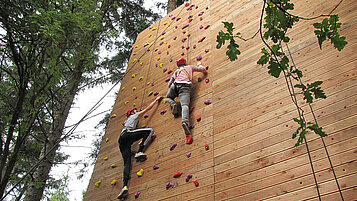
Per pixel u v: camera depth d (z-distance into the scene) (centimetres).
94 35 703
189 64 532
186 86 454
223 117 400
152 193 402
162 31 693
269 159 319
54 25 527
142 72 643
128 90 634
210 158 373
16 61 521
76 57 662
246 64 432
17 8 511
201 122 423
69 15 573
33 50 550
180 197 366
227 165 349
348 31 349
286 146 315
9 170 470
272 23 244
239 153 349
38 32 515
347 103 301
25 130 529
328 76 334
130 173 457
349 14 362
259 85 393
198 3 652
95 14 629
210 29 555
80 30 616
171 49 614
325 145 289
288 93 355
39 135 832
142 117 531
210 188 346
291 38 405
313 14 403
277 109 352
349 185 254
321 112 313
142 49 707
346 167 265
